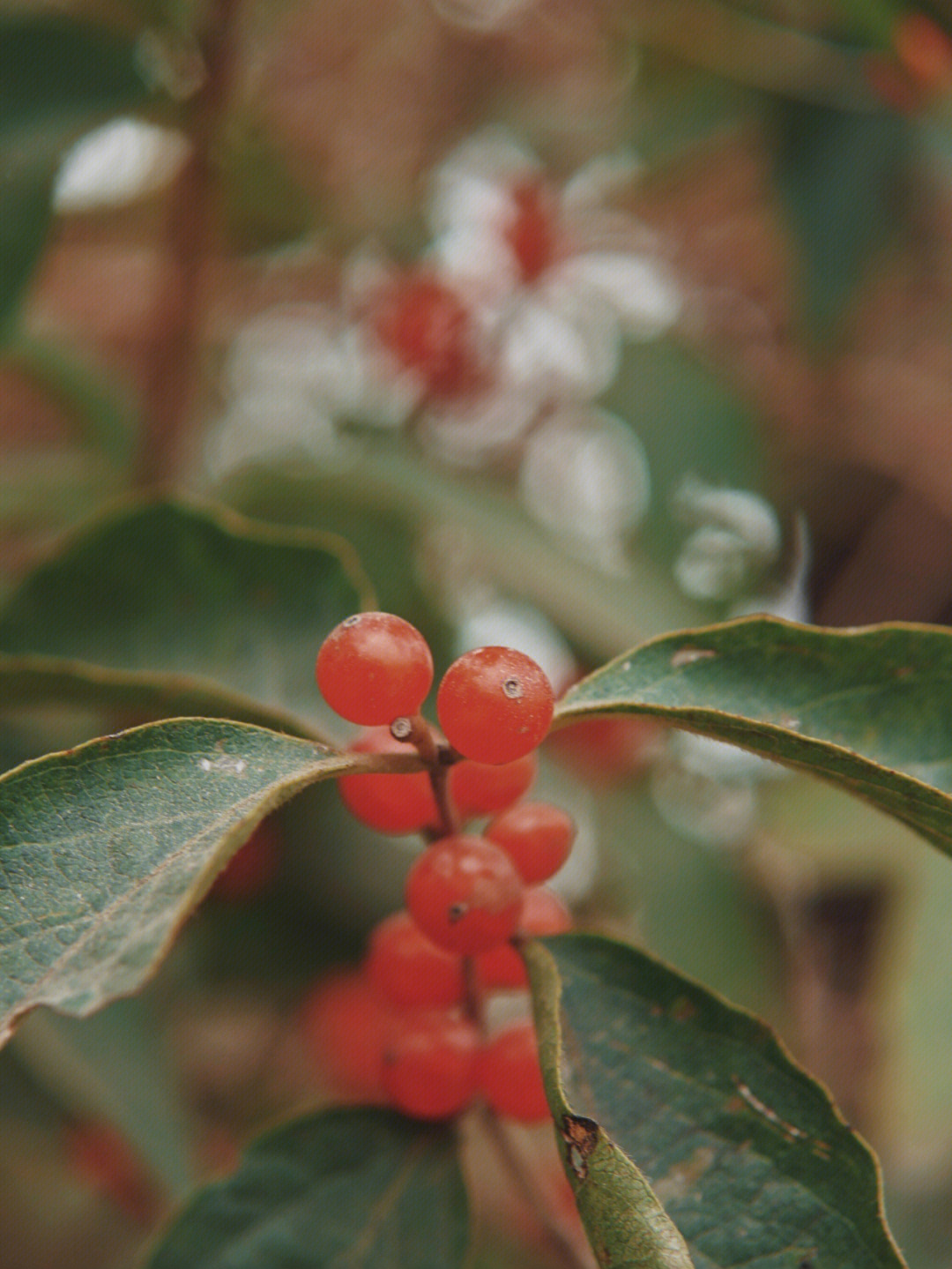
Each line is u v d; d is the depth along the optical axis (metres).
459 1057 0.14
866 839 0.24
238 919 0.26
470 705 0.13
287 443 0.35
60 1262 0.27
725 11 0.30
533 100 0.37
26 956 0.12
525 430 0.34
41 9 0.22
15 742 0.20
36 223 0.21
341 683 0.13
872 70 0.28
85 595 0.17
